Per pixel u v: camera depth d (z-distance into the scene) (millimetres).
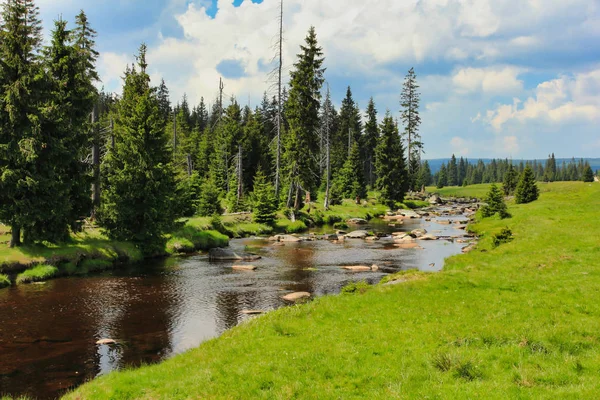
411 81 102625
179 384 12188
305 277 31359
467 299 18516
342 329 16156
